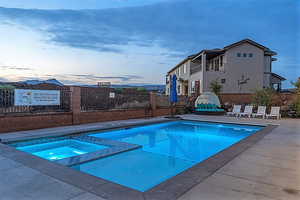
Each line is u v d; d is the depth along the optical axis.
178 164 5.11
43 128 8.36
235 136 9.01
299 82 12.94
